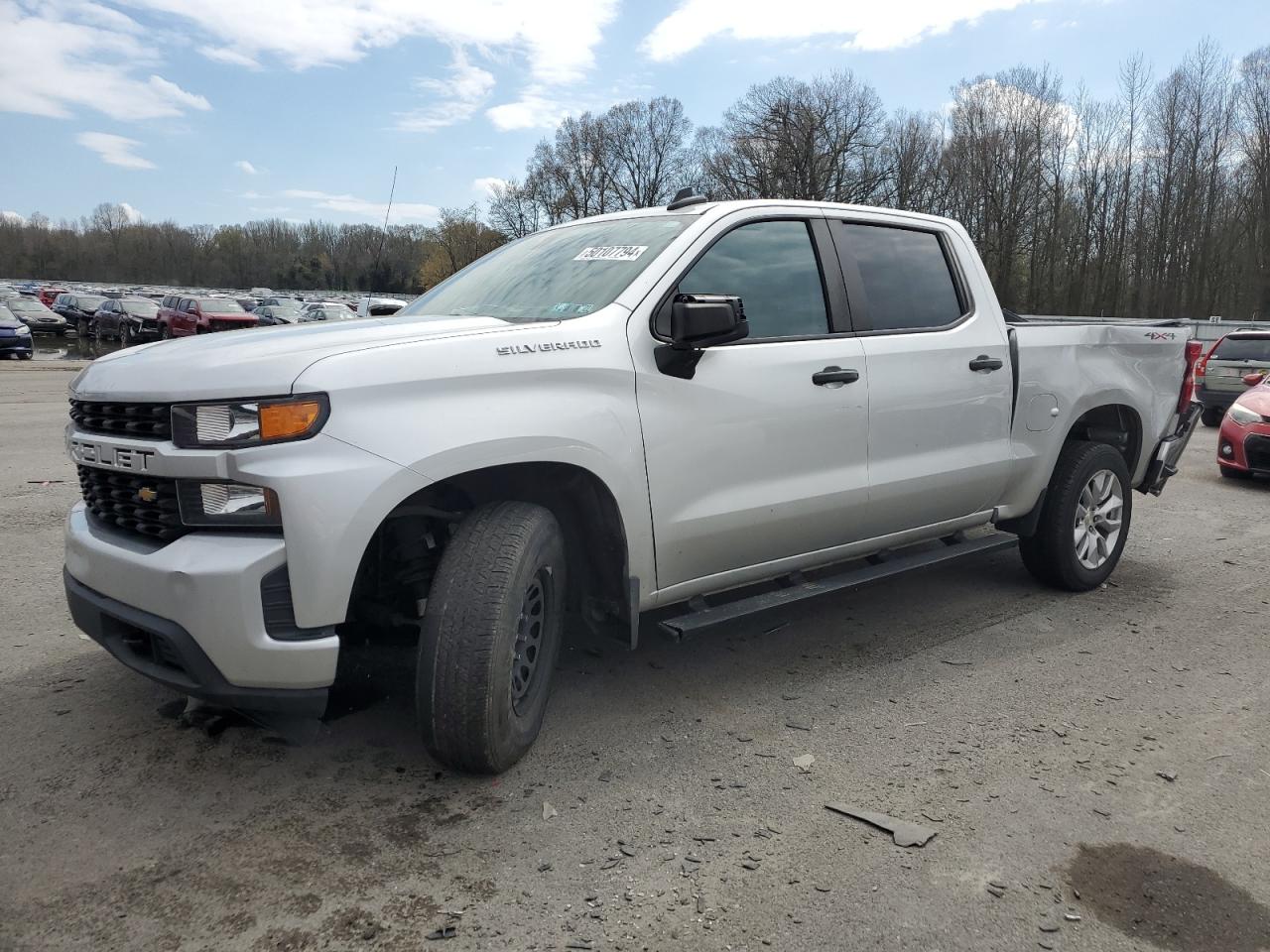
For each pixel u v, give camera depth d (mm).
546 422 2920
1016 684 3918
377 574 3117
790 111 63688
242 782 2959
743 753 3254
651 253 3512
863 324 4043
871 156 64500
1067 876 2568
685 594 3541
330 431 2547
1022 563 5832
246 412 2525
